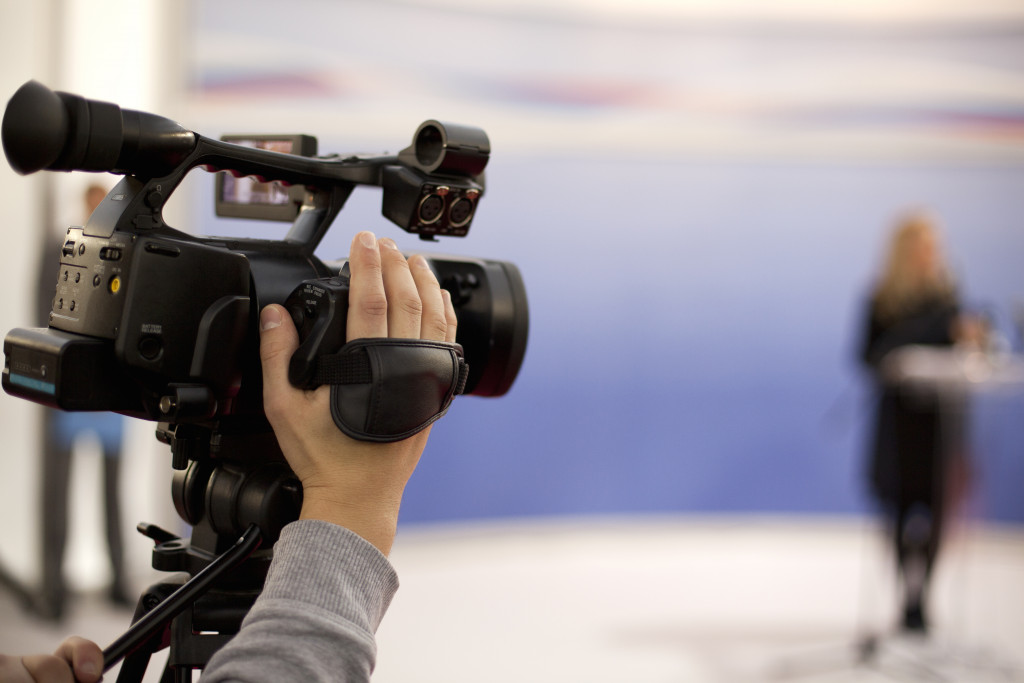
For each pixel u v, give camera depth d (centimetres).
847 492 559
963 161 552
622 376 536
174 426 70
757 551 528
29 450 375
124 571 378
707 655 366
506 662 350
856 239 553
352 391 56
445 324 61
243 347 62
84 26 382
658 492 546
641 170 531
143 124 61
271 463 68
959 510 396
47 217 370
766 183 546
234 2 420
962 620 412
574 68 515
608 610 420
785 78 544
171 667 69
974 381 362
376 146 466
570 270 523
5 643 330
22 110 56
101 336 59
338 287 58
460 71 489
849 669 355
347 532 54
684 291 542
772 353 552
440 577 461
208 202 391
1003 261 555
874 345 394
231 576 69
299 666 49
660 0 524
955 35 547
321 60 447
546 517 527
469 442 510
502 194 504
